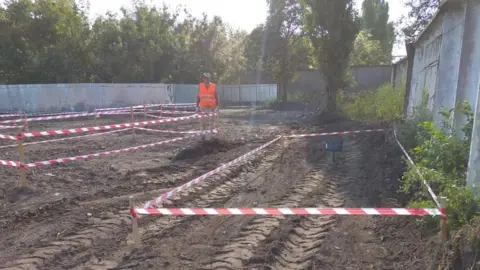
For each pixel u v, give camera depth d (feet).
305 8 61.16
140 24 108.88
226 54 124.98
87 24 110.73
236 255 14.58
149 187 24.79
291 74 101.86
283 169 29.04
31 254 15.16
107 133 49.85
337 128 48.91
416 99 40.11
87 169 29.50
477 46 22.65
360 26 59.62
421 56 39.24
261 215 18.75
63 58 101.09
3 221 18.78
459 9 26.35
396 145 30.63
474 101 22.95
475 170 14.92
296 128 54.03
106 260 14.55
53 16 104.94
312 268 13.57
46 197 22.82
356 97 67.15
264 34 105.19
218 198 22.20
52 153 37.06
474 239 12.21
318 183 24.98
